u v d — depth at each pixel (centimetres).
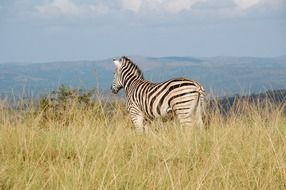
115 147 1170
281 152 1094
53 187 891
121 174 960
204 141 1264
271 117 1472
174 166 1054
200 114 1730
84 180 916
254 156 1091
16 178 941
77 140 1254
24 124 1390
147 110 1852
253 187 936
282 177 963
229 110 1562
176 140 1273
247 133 1334
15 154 1132
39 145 1216
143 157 1120
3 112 1490
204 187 899
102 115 1638
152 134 1348
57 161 1091
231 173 986
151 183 911
